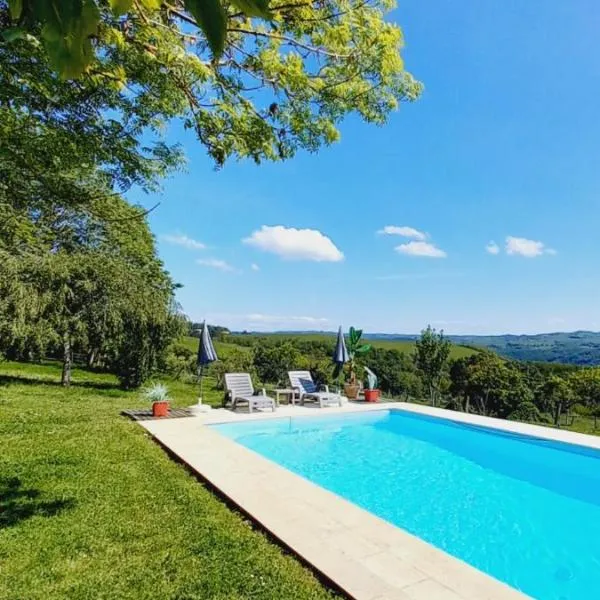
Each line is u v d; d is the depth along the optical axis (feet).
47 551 12.00
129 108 12.48
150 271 58.75
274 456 28.35
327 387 41.63
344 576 11.32
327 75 13.16
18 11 2.33
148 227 60.95
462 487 23.59
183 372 55.72
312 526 14.21
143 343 44.96
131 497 16.02
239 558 12.17
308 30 11.92
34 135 11.04
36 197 12.91
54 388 42.70
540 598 13.98
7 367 58.80
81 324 42.73
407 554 12.60
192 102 12.71
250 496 16.51
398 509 20.74
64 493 15.94
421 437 33.55
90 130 12.19
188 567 11.58
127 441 23.79
